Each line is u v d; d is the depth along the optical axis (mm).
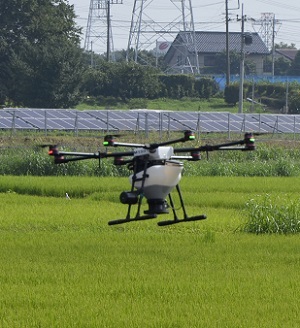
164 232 66938
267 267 51625
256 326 37469
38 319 38625
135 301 42406
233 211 80125
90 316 39156
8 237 62312
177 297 43312
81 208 80750
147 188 41844
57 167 123875
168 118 184750
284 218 67875
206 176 122312
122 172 122938
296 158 153875
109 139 40812
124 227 69312
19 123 183125
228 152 149375
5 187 99375
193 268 50875
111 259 53625
